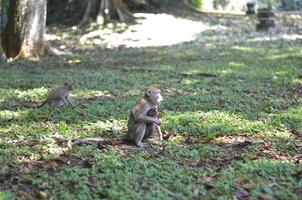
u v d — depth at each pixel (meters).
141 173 6.82
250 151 8.20
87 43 28.62
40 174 6.69
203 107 11.62
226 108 11.53
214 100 12.47
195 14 36.22
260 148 8.34
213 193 6.11
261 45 25.23
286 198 5.91
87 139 8.55
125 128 9.58
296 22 34.81
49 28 34.12
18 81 15.54
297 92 13.95
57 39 30.09
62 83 15.27
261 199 5.92
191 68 18.55
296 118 10.43
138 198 5.80
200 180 6.52
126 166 7.09
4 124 10.08
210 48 24.89
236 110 11.34
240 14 38.47
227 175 6.70
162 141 8.71
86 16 34.06
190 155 7.84
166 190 6.09
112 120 10.27
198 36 29.44
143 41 28.64
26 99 12.86
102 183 6.39
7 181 6.57
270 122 10.16
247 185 6.34
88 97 13.09
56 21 35.53
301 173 6.82
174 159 7.64
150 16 34.28
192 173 6.80
